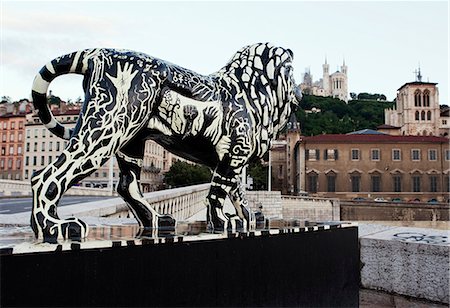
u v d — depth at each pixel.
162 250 2.01
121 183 2.56
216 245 2.23
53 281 1.68
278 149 66.19
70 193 30.03
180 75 2.36
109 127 2.06
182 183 50.59
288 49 2.98
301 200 39.22
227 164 2.58
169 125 2.33
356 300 3.21
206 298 2.17
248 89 2.67
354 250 3.23
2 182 28.34
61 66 2.16
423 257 3.28
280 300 2.54
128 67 2.15
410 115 74.50
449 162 48.16
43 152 57.53
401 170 52.59
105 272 1.82
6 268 1.57
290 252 2.62
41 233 1.92
